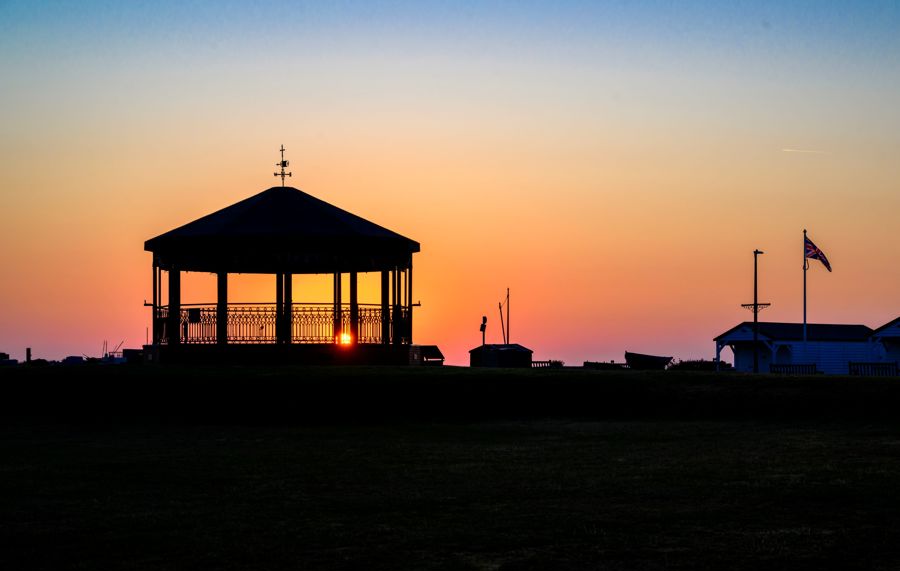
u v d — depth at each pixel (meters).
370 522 14.59
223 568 12.20
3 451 22.62
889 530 13.89
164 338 38.19
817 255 70.94
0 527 14.41
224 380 31.86
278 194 39.19
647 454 21.28
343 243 36.69
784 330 77.06
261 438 24.86
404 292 42.47
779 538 13.45
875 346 70.88
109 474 19.17
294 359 37.19
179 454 21.95
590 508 15.50
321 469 19.61
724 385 30.95
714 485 17.30
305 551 12.93
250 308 37.34
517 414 29.09
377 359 38.03
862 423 26.31
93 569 12.19
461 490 17.12
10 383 32.00
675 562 12.30
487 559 12.50
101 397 30.61
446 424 27.55
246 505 15.94
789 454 20.97
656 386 31.19
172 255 37.31
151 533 13.98
